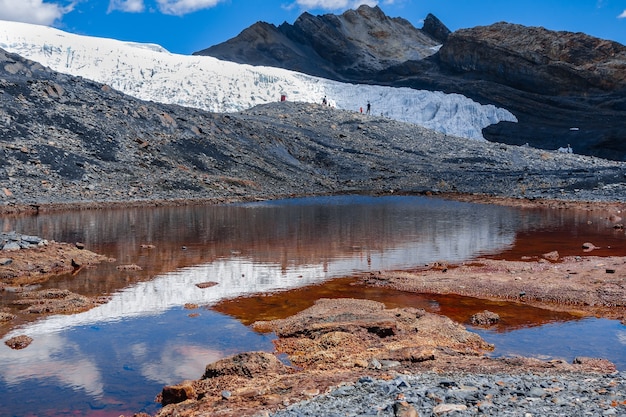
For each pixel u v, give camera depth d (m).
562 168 80.44
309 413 7.25
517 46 151.50
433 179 70.94
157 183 51.47
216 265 21.08
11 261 19.48
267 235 29.36
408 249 25.12
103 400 9.20
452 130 127.31
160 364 10.84
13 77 59.88
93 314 14.38
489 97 141.50
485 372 9.52
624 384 8.11
